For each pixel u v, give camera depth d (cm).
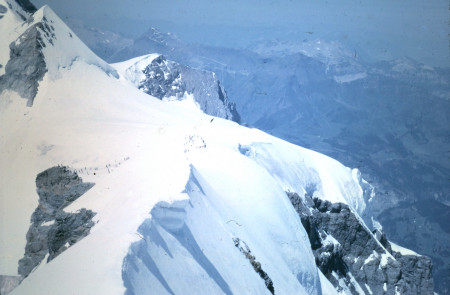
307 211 11288
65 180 8206
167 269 4619
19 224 7694
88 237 4850
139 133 9762
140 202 5550
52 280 4041
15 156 9256
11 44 11931
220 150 9581
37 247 7144
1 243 7356
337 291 10606
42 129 10019
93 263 4088
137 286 3984
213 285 5181
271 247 8169
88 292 3678
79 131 9900
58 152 9150
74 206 7144
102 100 11712
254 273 6481
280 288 7238
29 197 8162
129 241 4338
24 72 11456
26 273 6900
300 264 8694
